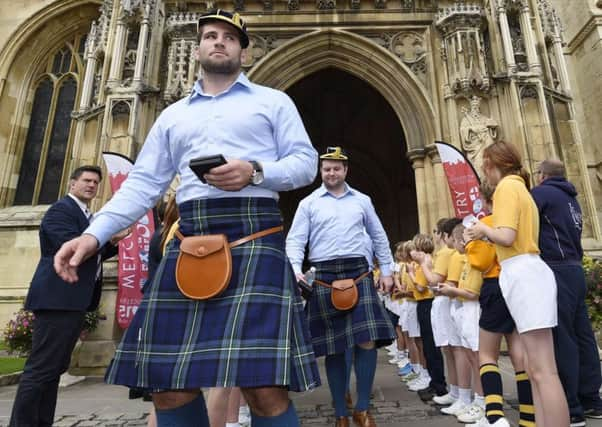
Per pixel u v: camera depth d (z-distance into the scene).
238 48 1.98
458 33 10.44
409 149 10.60
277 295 1.58
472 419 3.88
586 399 3.85
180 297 1.64
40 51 16.20
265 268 1.62
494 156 3.10
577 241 3.63
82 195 3.96
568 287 3.45
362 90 18.08
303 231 4.19
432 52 10.92
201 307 1.60
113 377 1.60
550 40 11.38
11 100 15.46
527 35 10.41
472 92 10.12
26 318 7.60
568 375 3.40
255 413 1.61
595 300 6.51
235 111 1.83
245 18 11.30
